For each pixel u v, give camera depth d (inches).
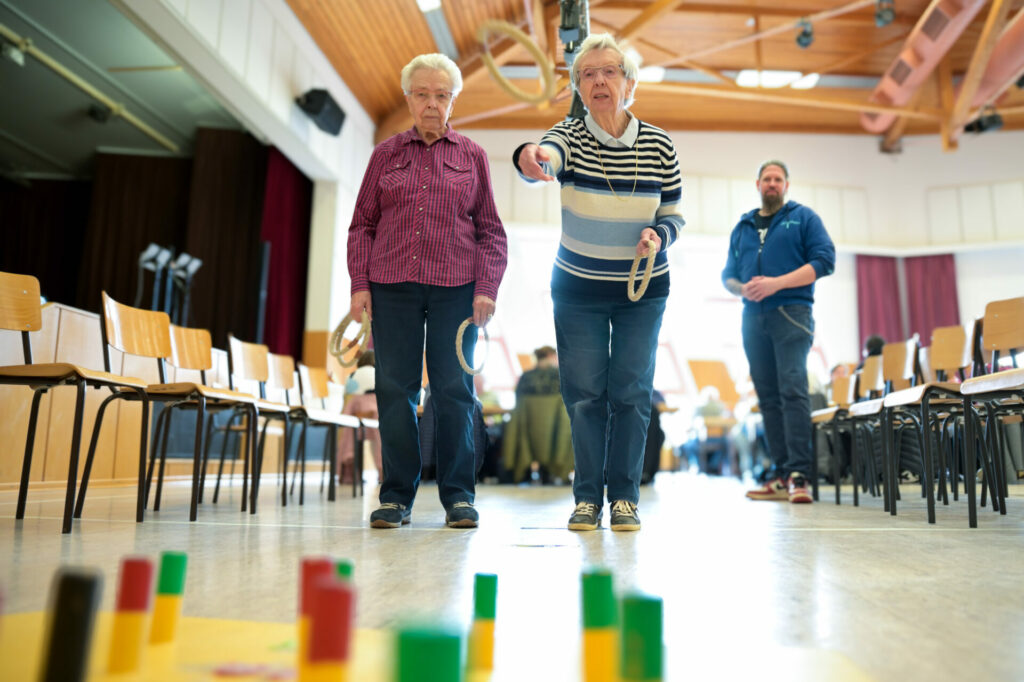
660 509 114.4
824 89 389.7
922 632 36.1
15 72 318.0
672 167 83.5
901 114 358.6
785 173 137.4
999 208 415.2
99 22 286.2
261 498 134.8
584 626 20.8
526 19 302.7
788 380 129.3
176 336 120.4
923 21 315.9
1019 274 411.5
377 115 358.6
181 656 27.2
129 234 372.2
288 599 41.5
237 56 237.0
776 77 366.6
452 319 84.9
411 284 83.6
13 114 351.3
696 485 225.8
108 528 78.2
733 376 425.7
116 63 311.0
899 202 425.4
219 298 332.5
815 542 70.3
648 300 83.7
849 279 423.8
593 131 82.9
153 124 355.6
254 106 254.7
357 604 40.5
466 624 36.3
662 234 80.1
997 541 71.1
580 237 82.3
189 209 340.5
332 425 142.3
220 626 33.5
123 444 170.2
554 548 64.6
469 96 372.2
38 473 141.8
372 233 87.4
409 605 40.5
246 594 42.8
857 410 114.6
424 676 15.7
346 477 206.2
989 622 38.2
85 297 365.7
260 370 137.2
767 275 133.2
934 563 57.2
